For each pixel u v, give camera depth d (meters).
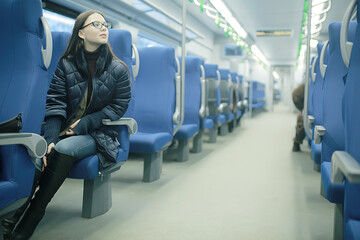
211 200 2.52
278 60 16.25
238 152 4.71
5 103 1.27
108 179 2.25
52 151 1.75
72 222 2.02
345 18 1.28
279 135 6.75
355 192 1.06
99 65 1.98
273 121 10.17
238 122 8.53
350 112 1.09
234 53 13.34
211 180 3.12
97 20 1.95
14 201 1.24
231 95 6.57
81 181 3.03
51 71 2.60
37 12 1.29
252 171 3.52
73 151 1.75
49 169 1.71
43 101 1.35
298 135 4.72
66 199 2.47
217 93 5.44
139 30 6.59
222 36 13.52
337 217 1.63
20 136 1.17
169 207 2.34
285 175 3.36
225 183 3.02
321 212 2.28
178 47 8.47
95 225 1.98
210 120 5.11
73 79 1.99
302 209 2.34
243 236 1.86
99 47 2.01
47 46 1.35
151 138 2.87
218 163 3.93
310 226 2.03
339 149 1.81
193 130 4.09
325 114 1.86
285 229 1.97
